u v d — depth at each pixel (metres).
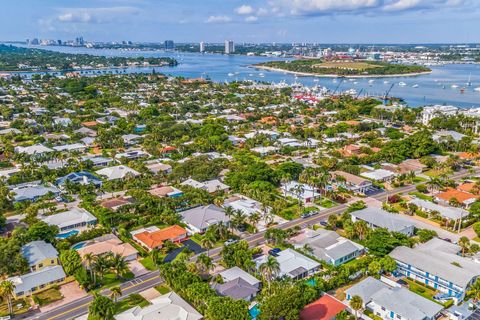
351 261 147.62
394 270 138.00
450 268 132.12
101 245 149.12
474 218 182.62
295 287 117.12
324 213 189.62
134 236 161.50
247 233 168.88
